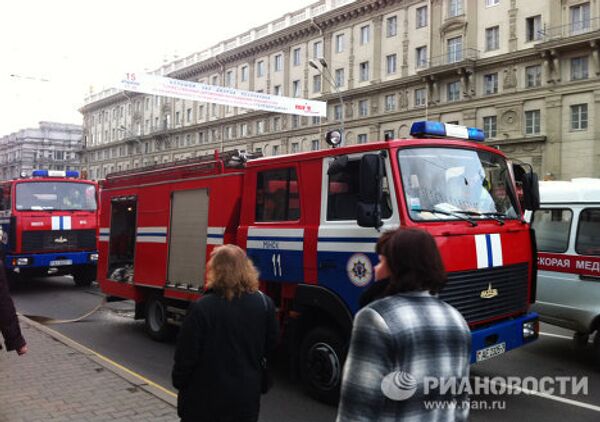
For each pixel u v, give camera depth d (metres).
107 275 9.51
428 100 39.28
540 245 7.50
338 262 5.19
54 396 5.04
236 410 2.88
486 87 36.53
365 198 4.66
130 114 75.12
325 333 5.36
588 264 6.86
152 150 70.06
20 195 13.44
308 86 49.34
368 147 5.05
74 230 14.11
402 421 1.94
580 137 31.64
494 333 4.93
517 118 34.41
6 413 4.60
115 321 10.01
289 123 50.91
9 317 4.26
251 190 6.38
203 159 7.37
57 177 14.12
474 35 36.97
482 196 5.37
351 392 1.96
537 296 7.43
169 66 66.12
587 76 31.59
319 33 48.22
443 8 38.75
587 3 31.73
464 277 4.75
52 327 9.38
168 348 7.80
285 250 5.80
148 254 8.24
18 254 13.20
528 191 5.80
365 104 44.50
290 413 5.20
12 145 108.31
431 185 4.99
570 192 7.26
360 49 44.78
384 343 1.94
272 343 3.14
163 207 7.95
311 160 5.64
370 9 43.56
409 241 2.11
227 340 2.93
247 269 3.11
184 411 2.95
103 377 5.65
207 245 6.96
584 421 5.02
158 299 8.19
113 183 9.53
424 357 1.98
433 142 5.16
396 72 42.03
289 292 5.81
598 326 6.76
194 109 62.91
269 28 53.56
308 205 5.62
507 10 35.25
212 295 3.02
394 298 2.06
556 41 31.98
